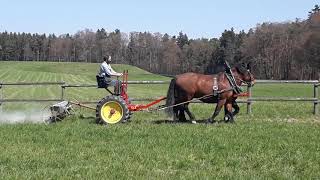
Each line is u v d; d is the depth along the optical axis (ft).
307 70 385.91
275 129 47.57
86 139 42.14
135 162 32.86
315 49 373.81
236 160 33.40
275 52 412.98
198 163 32.78
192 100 52.65
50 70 487.20
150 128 47.62
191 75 52.60
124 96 54.29
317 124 52.80
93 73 455.22
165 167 31.65
